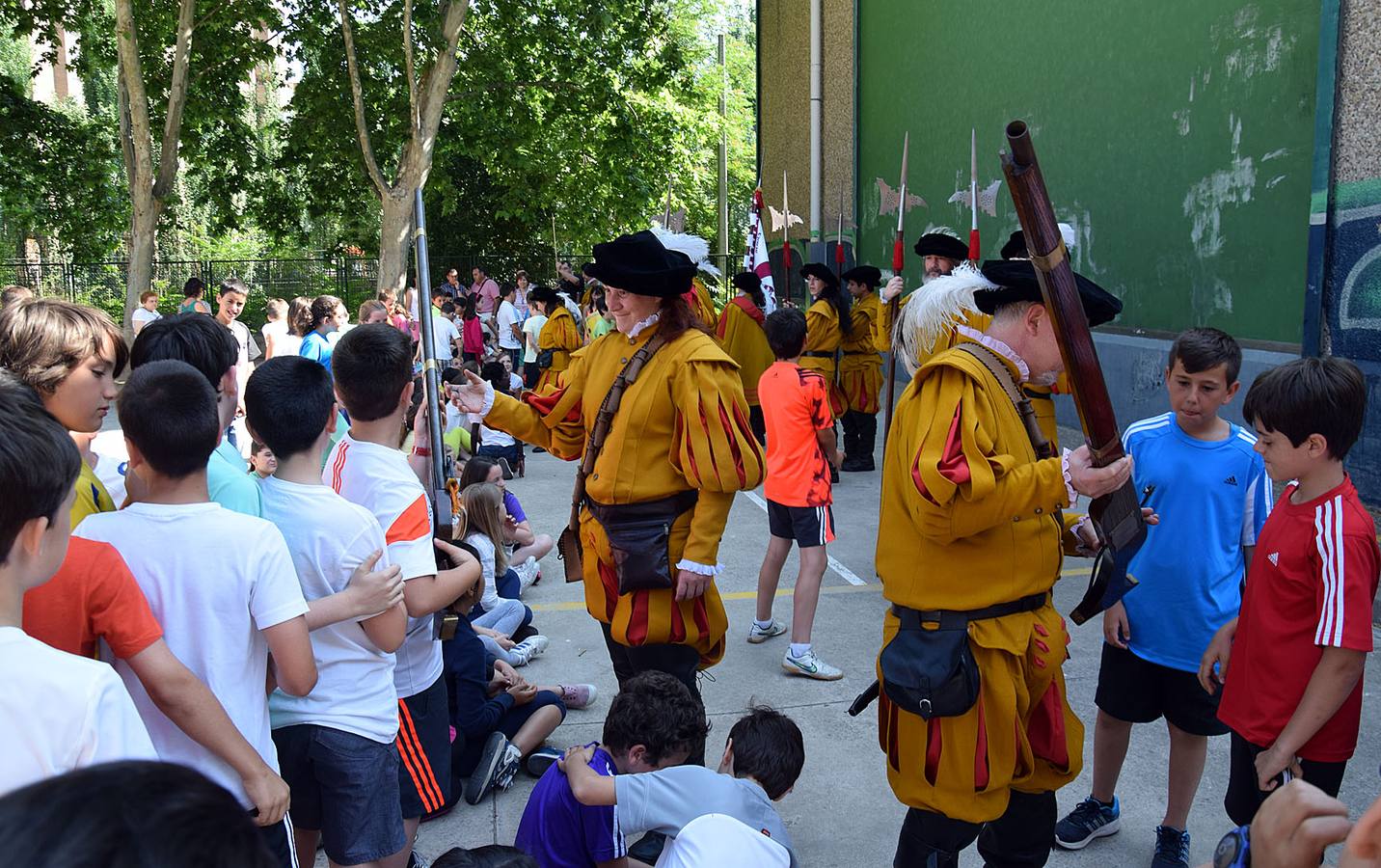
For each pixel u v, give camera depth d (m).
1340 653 2.29
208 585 1.98
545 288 13.70
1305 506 2.39
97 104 29.55
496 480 5.97
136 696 1.96
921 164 12.16
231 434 5.56
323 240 30.67
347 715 2.38
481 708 3.68
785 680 4.68
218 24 18.27
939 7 11.50
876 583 6.10
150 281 16.97
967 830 2.48
